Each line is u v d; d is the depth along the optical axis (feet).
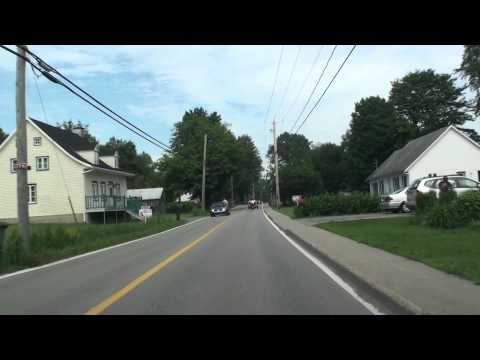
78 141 169.27
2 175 143.33
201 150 246.88
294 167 302.86
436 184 84.53
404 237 53.01
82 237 70.64
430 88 238.07
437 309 22.84
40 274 41.01
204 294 29.73
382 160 257.55
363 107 260.21
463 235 51.37
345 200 119.65
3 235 45.34
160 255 51.60
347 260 39.93
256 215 155.53
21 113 54.08
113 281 35.63
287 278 34.81
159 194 300.40
